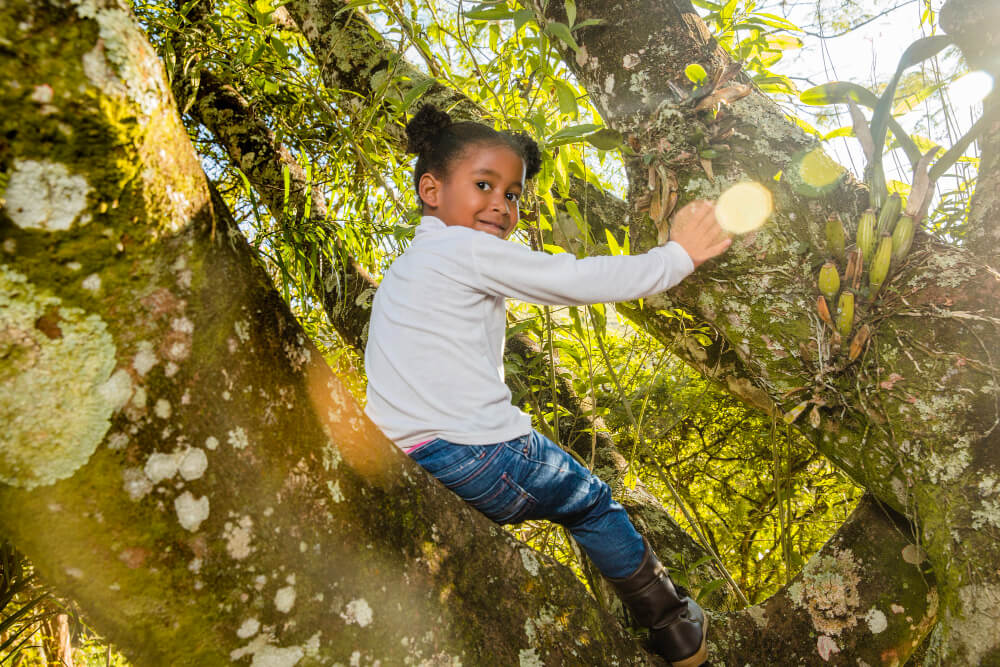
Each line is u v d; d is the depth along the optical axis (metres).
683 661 1.42
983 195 1.47
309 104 2.90
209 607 0.86
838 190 1.49
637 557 1.44
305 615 0.92
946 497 1.30
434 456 1.33
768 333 1.48
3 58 0.69
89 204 0.75
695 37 1.57
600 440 2.69
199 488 0.85
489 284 1.38
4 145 0.70
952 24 1.39
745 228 1.46
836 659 1.60
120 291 0.79
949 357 1.32
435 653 1.01
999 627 1.21
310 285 2.42
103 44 0.75
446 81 2.17
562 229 2.04
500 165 1.50
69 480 0.79
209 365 0.87
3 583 1.79
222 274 0.90
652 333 2.20
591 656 1.17
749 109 1.54
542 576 1.20
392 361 1.40
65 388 0.77
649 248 1.62
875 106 1.45
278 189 2.89
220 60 2.58
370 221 2.46
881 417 1.40
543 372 2.52
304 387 0.98
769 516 4.43
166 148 0.82
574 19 1.56
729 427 4.31
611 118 1.62
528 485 1.35
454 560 1.10
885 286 1.38
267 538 0.89
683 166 1.50
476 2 1.96
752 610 1.68
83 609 0.85
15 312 0.74
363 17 2.71
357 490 1.00
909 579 1.62
